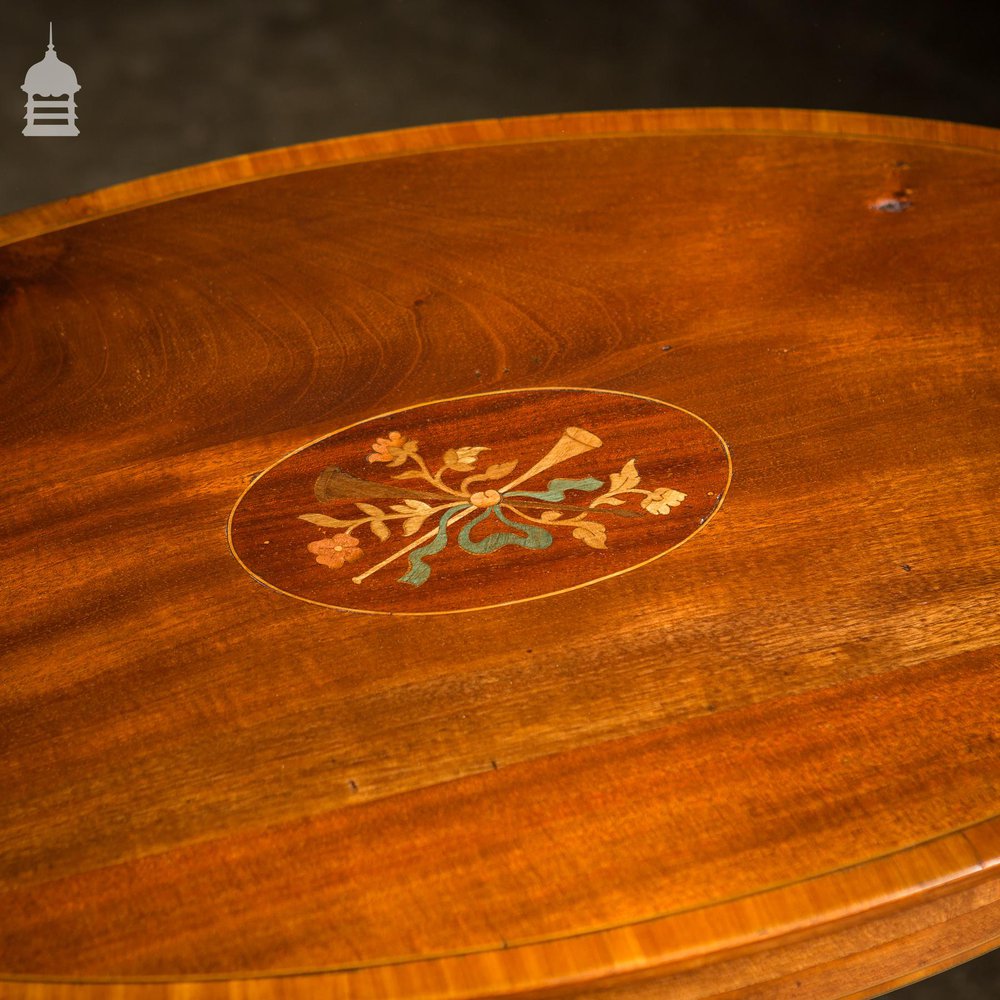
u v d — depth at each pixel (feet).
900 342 3.36
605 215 3.92
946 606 2.76
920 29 8.20
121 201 4.19
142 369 3.51
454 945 2.39
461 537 2.98
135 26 8.05
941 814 2.48
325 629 2.83
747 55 8.29
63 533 3.08
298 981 2.37
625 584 2.85
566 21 8.28
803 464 3.07
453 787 2.57
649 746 2.59
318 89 8.27
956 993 4.44
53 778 2.63
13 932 2.44
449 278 3.72
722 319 3.49
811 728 2.59
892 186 3.93
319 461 3.19
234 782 2.60
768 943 2.40
